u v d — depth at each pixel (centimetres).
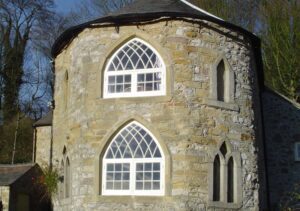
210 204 1402
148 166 1414
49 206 1847
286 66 2642
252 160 1532
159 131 1420
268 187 1941
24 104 3306
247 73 1584
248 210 1489
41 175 1864
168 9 1504
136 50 1491
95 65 1516
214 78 1486
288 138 1966
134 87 1473
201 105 1450
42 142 2114
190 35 1477
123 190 1420
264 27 2911
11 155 3042
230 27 1539
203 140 1431
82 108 1519
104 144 1453
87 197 1443
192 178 1392
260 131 1809
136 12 1490
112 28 1516
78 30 1577
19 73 3281
